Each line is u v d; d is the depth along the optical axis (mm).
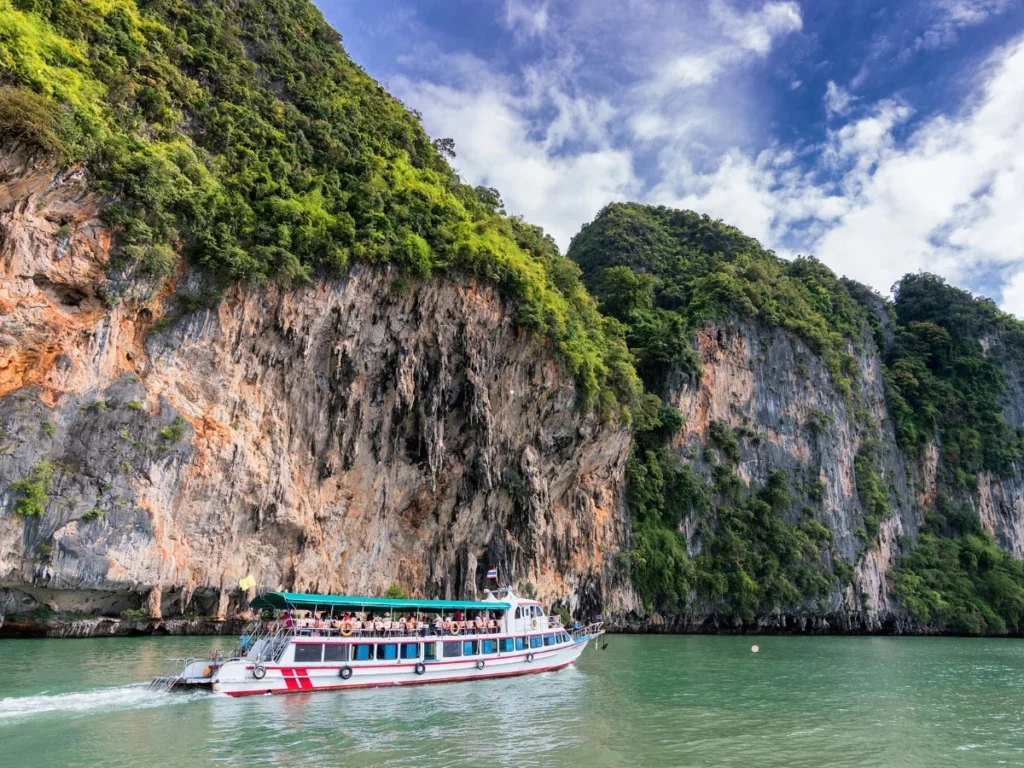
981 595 97500
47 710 21953
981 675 42000
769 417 93938
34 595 37688
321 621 27938
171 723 21016
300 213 48625
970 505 111062
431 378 53656
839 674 40188
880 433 108562
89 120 38719
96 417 38625
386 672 28547
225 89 52719
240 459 44031
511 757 18703
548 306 61812
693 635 70750
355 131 60219
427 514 54344
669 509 78750
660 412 80750
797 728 23953
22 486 35469
